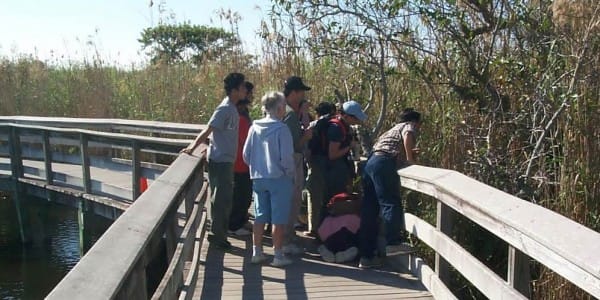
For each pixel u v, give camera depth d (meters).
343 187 6.08
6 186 10.96
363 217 5.44
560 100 5.73
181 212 7.23
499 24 6.75
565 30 6.12
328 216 5.83
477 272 3.58
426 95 7.80
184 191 4.36
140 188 8.46
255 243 5.53
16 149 10.78
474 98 6.87
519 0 6.70
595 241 2.30
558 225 2.61
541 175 5.64
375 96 8.26
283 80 9.14
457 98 7.14
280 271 5.33
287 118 5.87
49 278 9.24
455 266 4.02
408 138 5.26
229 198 5.92
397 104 7.98
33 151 10.74
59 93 14.69
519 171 5.88
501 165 6.17
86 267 1.99
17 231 11.60
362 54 7.72
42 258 10.20
